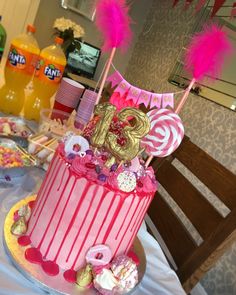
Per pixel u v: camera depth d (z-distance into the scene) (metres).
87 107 1.29
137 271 0.70
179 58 2.82
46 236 0.64
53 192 0.63
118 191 0.61
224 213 1.75
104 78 0.77
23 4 3.13
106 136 0.64
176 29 3.11
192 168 1.30
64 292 0.58
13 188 0.85
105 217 0.62
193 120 2.30
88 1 3.49
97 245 0.64
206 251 1.00
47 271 0.61
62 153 0.65
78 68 3.53
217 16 2.33
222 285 1.63
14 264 0.61
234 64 2.01
